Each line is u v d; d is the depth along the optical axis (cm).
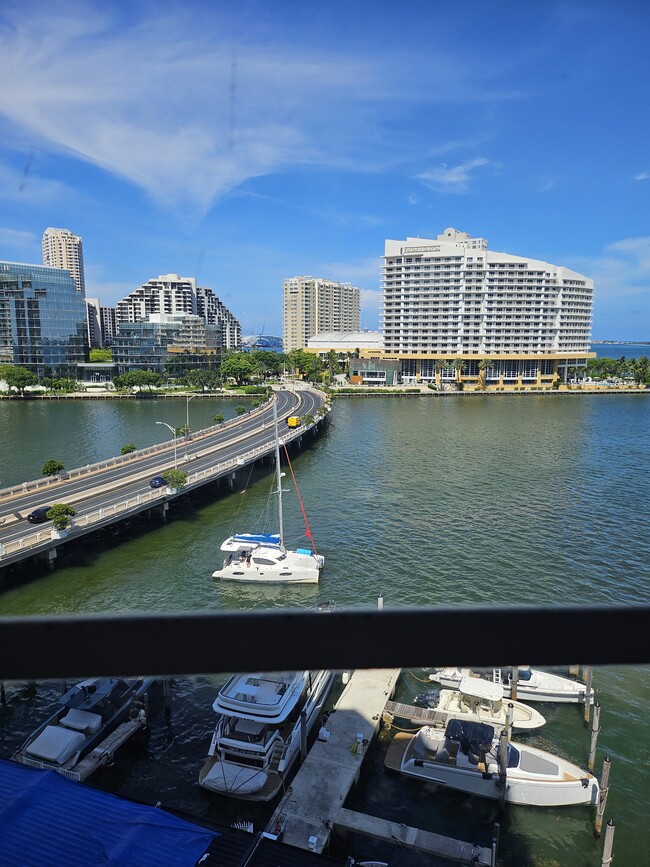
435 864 1538
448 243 16750
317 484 5534
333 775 1841
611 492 5134
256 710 1933
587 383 17500
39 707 2175
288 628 244
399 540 3944
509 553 3694
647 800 1792
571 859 1616
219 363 18525
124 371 17000
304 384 17525
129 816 1295
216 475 5119
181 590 3288
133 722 2064
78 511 4141
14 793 1335
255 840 1502
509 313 16612
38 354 15750
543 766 1838
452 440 8044
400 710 2119
